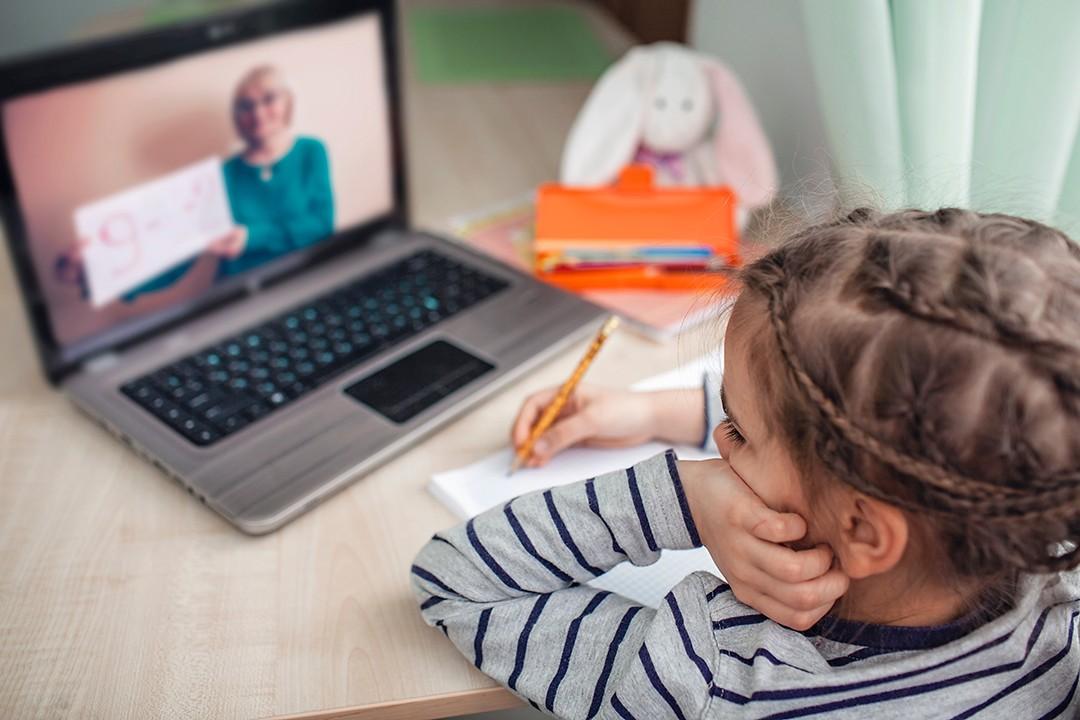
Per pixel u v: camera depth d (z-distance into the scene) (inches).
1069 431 17.5
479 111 54.0
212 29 33.7
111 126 32.2
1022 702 20.8
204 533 27.6
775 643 21.3
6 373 34.2
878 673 20.3
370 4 37.7
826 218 23.5
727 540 22.2
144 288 34.4
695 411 31.2
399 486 29.4
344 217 39.7
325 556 27.0
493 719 33.9
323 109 37.7
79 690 23.2
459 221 43.6
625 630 23.6
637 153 43.7
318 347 34.1
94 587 25.9
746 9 47.9
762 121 48.7
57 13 101.3
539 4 68.5
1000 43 33.2
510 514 25.1
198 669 23.8
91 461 30.2
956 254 18.7
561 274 38.9
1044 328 17.6
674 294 38.4
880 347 18.0
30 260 31.3
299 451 29.7
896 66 33.9
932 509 18.3
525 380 34.0
